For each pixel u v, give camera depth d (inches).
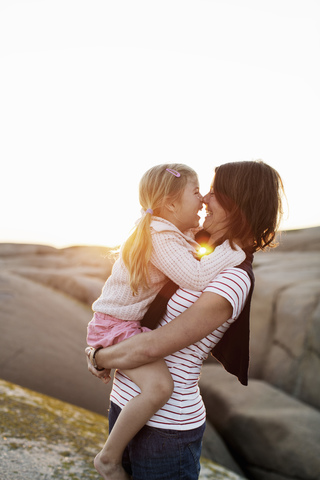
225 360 73.2
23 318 251.8
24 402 165.2
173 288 72.6
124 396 72.4
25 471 115.6
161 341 66.8
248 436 208.2
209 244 77.8
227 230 74.1
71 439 143.6
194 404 71.8
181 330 66.5
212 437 207.9
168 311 71.9
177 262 70.2
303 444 195.6
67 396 210.7
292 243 454.0
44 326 251.0
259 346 295.4
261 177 73.4
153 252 72.4
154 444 69.4
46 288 319.9
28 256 457.4
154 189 76.9
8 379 209.0
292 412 215.3
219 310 67.4
